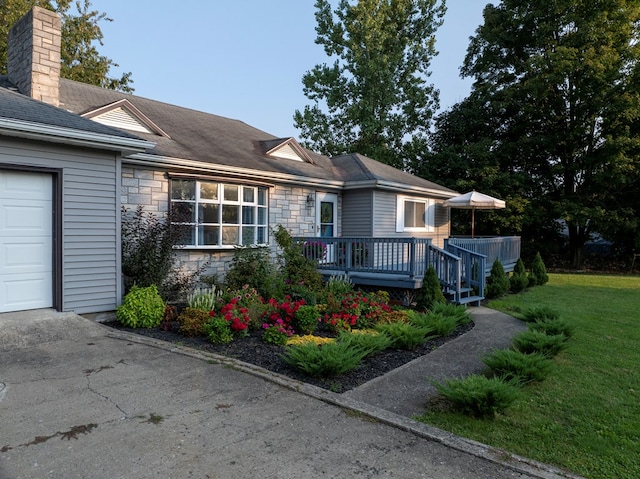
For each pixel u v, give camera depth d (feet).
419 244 30.30
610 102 57.77
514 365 15.01
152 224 25.95
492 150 70.23
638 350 19.40
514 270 41.11
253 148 39.86
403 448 10.03
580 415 12.64
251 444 9.91
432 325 21.42
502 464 9.46
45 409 11.39
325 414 11.72
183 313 21.47
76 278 20.92
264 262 29.32
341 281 29.68
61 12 67.21
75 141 19.95
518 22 66.49
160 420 10.94
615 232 62.44
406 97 84.12
